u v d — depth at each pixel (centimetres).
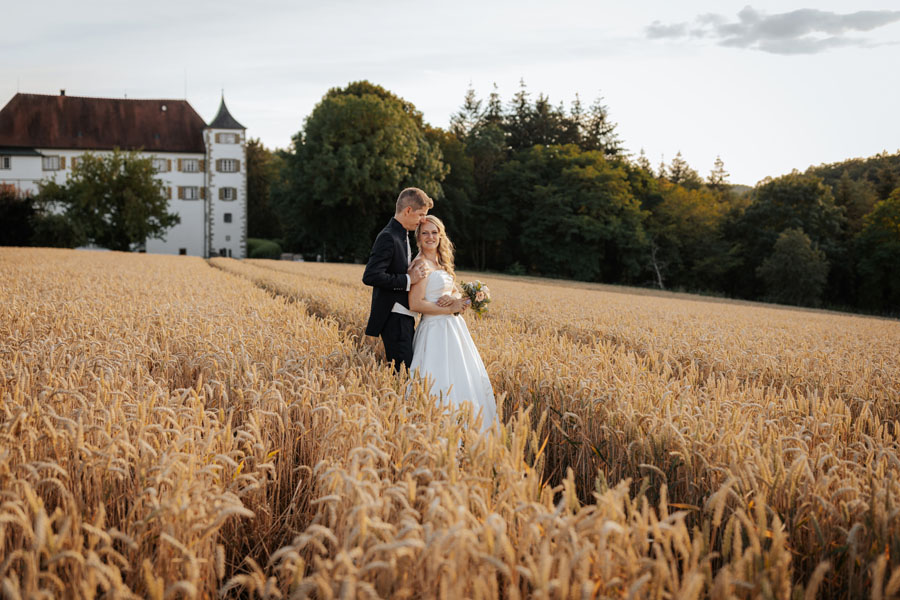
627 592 160
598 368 498
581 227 5431
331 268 3023
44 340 467
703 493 281
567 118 7350
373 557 190
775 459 259
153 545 223
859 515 232
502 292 1781
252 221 7612
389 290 475
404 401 345
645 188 6106
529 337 686
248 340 516
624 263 5525
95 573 173
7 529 217
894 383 563
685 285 5766
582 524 178
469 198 6009
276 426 330
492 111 7231
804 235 4750
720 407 376
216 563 200
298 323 638
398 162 4856
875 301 5091
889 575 210
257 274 1914
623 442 332
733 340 852
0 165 6041
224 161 6253
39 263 1945
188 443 261
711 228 5547
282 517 280
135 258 3042
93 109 6319
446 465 234
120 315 668
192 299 899
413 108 5803
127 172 5038
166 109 6462
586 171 5447
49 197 4944
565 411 386
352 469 221
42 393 307
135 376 394
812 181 5341
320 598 185
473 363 458
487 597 166
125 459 254
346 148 4569
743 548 236
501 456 250
